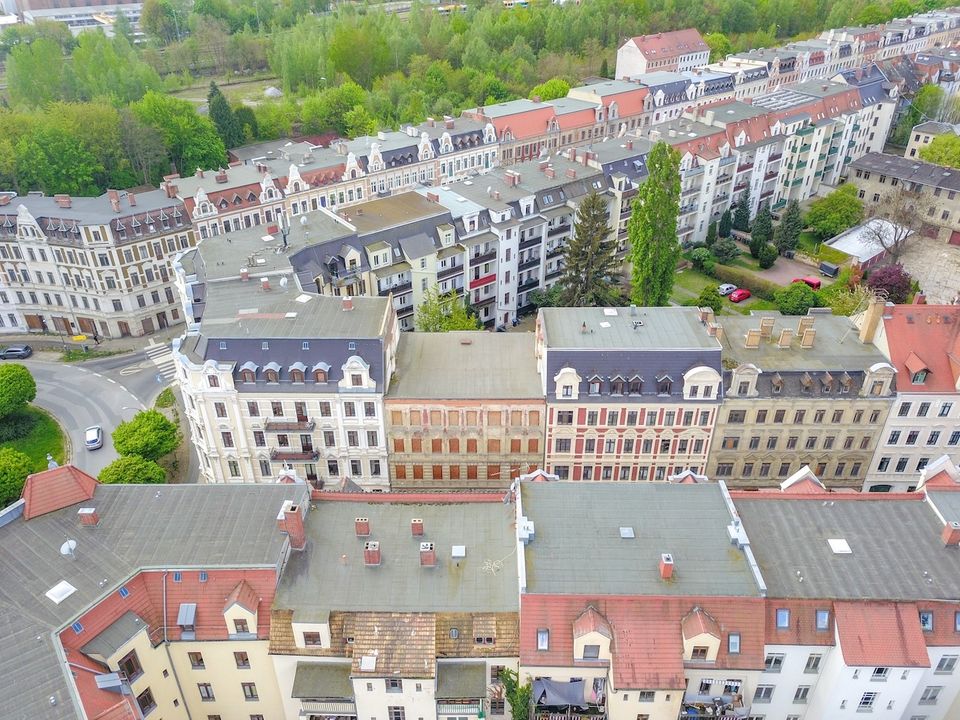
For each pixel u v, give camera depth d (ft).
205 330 287.89
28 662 167.32
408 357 308.81
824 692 192.13
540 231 440.86
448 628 192.75
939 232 550.77
